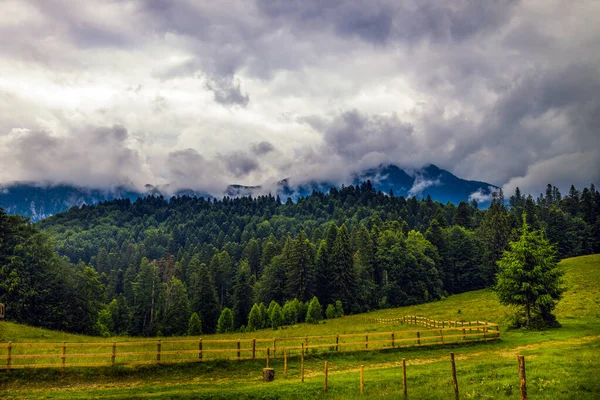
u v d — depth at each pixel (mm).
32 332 38812
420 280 102125
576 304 54094
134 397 18984
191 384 22391
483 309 68125
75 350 28594
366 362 28891
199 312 84562
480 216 171250
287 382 22328
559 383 16688
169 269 134625
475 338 36156
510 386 16891
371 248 110000
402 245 109062
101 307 65938
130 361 24922
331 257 95562
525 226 41844
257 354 28656
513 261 40781
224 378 24000
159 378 23766
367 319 72750
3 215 57375
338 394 18875
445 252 114938
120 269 141375
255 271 132500
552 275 39656
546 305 39594
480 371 21641
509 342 34000
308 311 75562
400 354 31188
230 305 114250
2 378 22062
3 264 54406
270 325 75875
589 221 133500
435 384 18938
